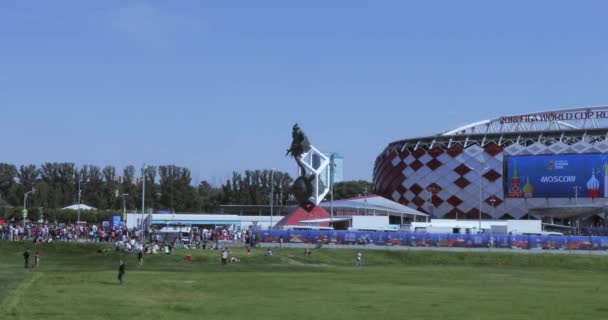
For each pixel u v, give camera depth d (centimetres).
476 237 9225
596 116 15888
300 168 11675
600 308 3809
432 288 4928
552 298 4322
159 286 4753
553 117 16300
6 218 17738
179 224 15112
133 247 8094
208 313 3459
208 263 7481
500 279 5991
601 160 15212
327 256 8481
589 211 14850
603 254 8756
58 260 7644
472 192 16500
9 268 6475
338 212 14550
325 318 3331
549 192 15588
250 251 8431
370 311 3588
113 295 4119
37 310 3397
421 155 17150
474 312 3588
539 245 9119
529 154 15988
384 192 18138
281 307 3712
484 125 17625
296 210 11644
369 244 9388
